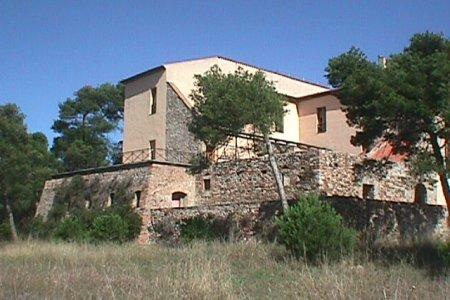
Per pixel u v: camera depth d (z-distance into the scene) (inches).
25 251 828.0
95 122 2121.1
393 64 732.0
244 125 899.4
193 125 930.1
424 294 440.5
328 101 1423.5
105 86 2146.9
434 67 682.2
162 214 1160.2
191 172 1154.7
